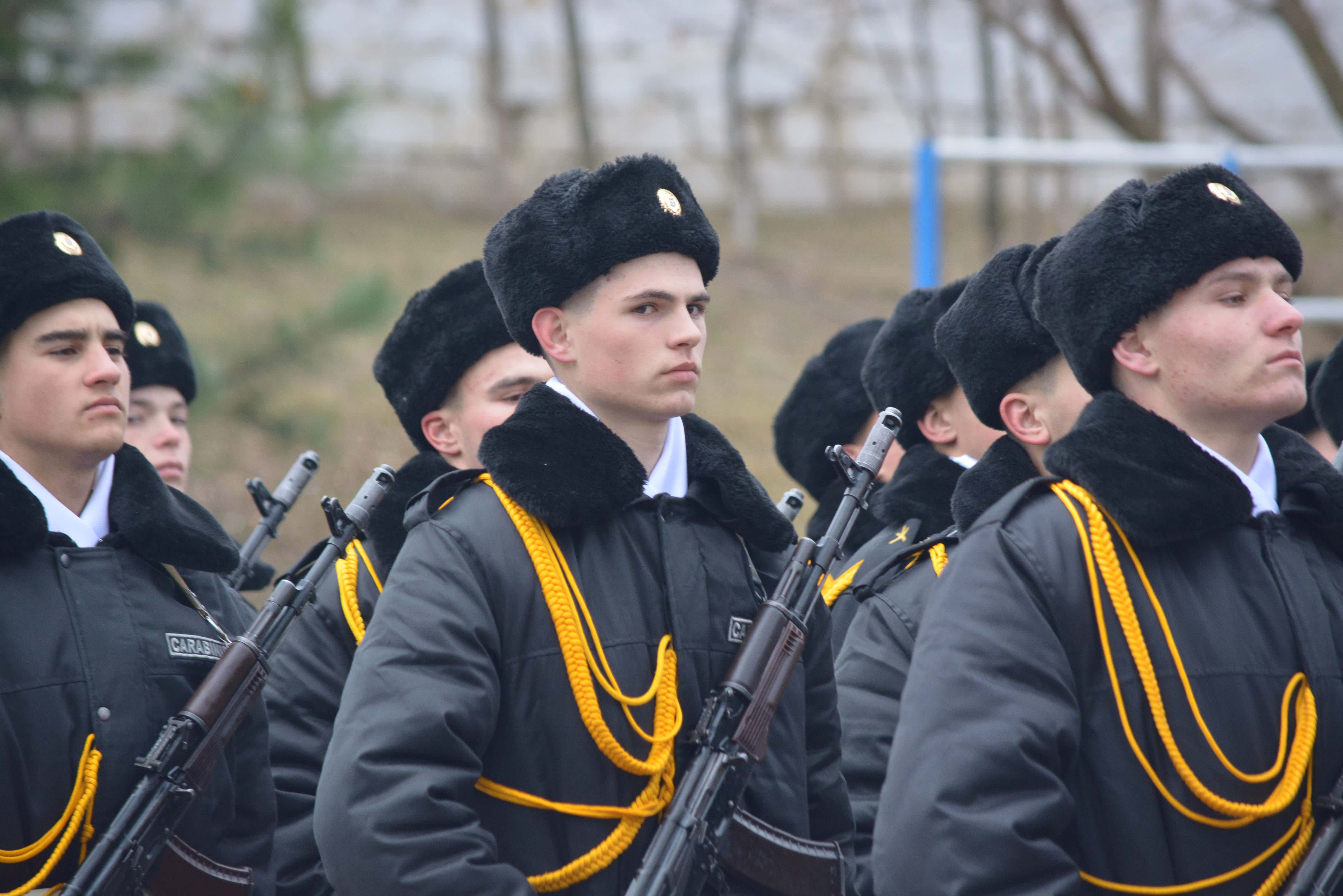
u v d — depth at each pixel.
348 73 62.56
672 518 9.82
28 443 10.66
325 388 40.34
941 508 12.73
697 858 8.88
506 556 9.33
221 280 42.91
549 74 64.44
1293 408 8.56
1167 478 8.53
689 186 10.01
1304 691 8.39
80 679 10.18
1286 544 8.79
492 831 9.11
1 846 9.74
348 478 36.12
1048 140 57.16
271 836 11.12
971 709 8.23
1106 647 8.40
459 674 8.93
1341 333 42.25
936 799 8.07
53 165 28.09
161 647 10.61
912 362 13.30
